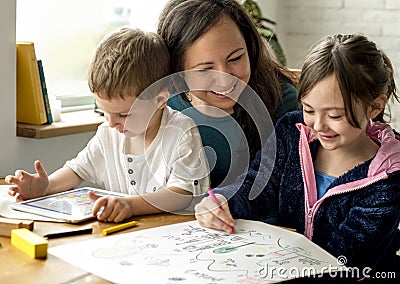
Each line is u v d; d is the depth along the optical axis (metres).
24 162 1.68
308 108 1.26
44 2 2.02
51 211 1.22
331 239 1.25
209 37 1.36
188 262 1.01
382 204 1.25
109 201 1.21
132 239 1.11
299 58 3.28
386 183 1.26
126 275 0.95
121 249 1.06
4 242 1.07
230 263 1.02
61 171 1.43
